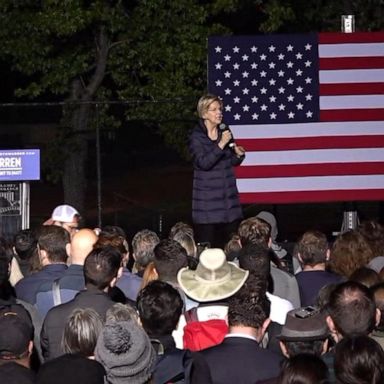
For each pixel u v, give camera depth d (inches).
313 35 565.0
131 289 335.6
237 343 237.6
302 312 242.2
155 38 716.0
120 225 851.4
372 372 189.8
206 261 279.9
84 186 720.3
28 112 992.9
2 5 703.7
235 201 480.1
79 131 717.3
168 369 226.2
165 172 1011.9
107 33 725.9
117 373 203.6
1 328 221.9
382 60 565.0
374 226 394.9
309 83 565.0
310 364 191.5
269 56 565.6
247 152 563.8
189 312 278.8
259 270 299.6
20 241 387.9
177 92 706.8
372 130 564.4
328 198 564.4
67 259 352.5
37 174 556.4
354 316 231.8
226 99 565.9
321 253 338.3
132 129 1019.3
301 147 563.8
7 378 215.0
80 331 231.3
